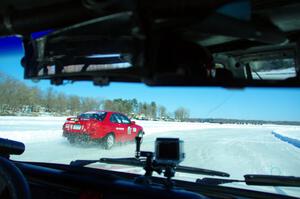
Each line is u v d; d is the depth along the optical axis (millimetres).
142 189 2055
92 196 2205
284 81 1689
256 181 2309
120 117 8281
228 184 2482
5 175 1841
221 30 1481
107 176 2359
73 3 1381
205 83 1650
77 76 1787
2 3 1499
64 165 2721
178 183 2396
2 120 8766
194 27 1412
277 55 1926
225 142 6871
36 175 2475
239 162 5184
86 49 1630
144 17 1338
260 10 1592
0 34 1694
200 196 1986
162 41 1432
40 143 7691
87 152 6785
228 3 1362
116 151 6969
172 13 1329
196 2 1296
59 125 8586
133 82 1691
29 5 1482
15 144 2465
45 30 1624
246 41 1813
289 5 1550
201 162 4965
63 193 2361
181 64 1507
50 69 1767
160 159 2088
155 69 1447
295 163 5305
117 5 1296
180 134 6469
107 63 1608
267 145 7152
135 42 1437
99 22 1456
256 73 2004
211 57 1817
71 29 1548
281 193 2361
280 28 1735
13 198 1788
